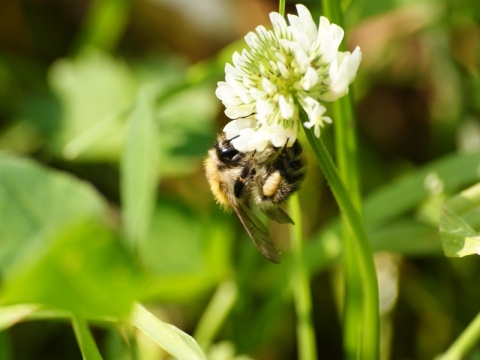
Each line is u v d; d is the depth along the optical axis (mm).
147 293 306
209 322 318
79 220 218
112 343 291
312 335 288
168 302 318
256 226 277
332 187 245
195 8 400
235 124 246
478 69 351
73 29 417
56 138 360
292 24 242
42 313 253
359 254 252
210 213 326
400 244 299
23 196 286
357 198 277
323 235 307
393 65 368
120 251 222
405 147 367
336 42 239
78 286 223
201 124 343
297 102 241
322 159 243
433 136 355
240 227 331
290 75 239
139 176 270
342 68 237
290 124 240
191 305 331
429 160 361
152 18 410
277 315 308
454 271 333
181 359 251
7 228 281
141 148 272
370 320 259
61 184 289
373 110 370
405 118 369
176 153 332
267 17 385
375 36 365
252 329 309
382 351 327
